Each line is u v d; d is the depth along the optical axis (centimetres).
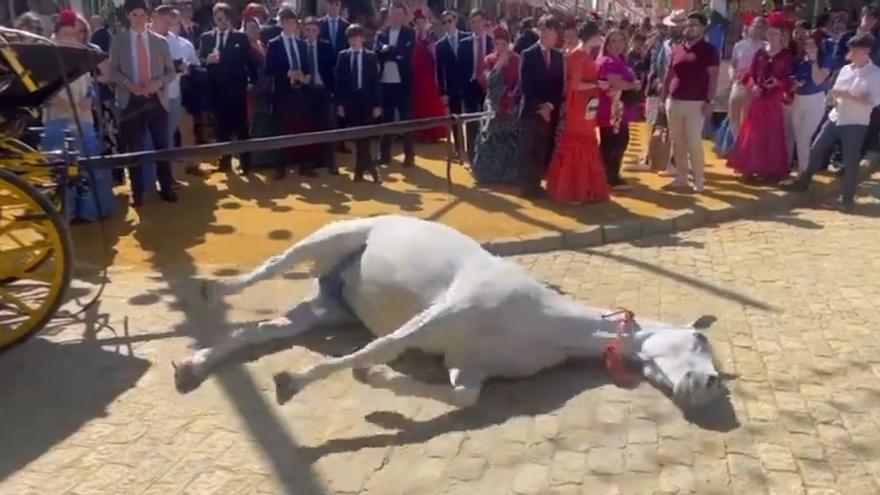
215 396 490
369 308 539
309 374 466
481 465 427
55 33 796
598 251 811
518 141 995
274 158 1088
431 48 1220
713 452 443
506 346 496
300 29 1098
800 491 411
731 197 1003
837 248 840
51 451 431
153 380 508
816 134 1082
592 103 928
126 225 834
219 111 1039
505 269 516
